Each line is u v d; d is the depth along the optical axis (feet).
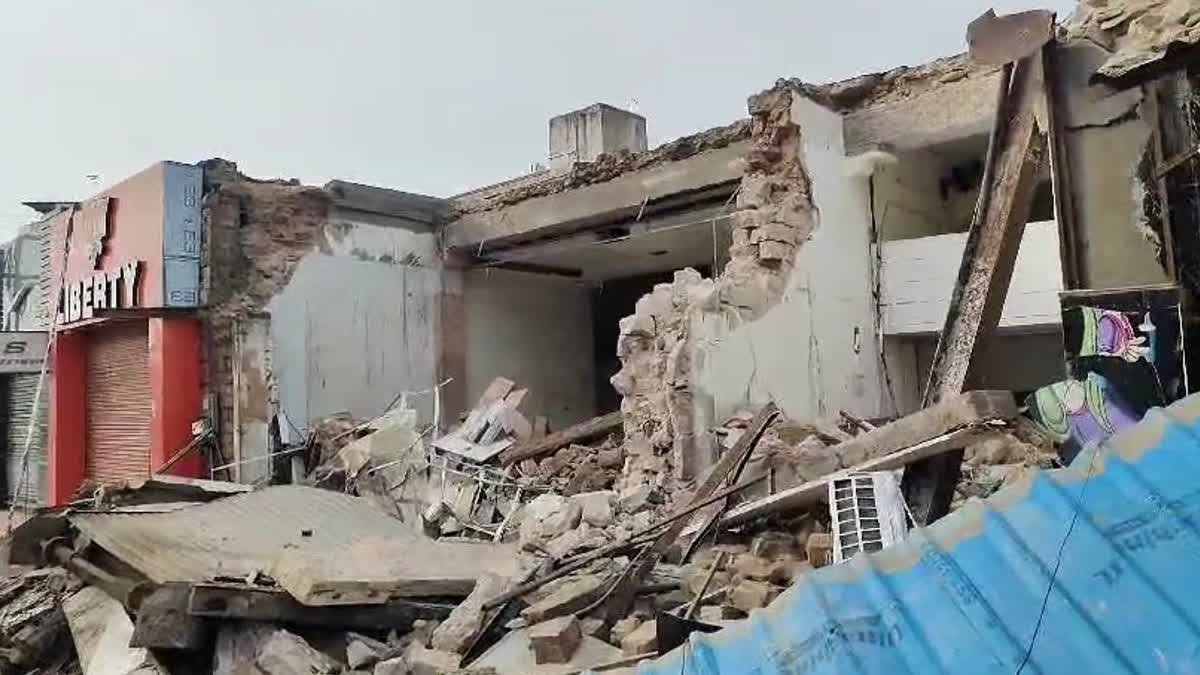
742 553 22.68
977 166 44.01
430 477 37.83
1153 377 17.99
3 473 59.11
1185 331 17.83
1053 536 9.50
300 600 19.62
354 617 20.77
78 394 51.37
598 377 62.23
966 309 20.43
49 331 53.11
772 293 34.81
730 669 9.78
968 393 18.30
